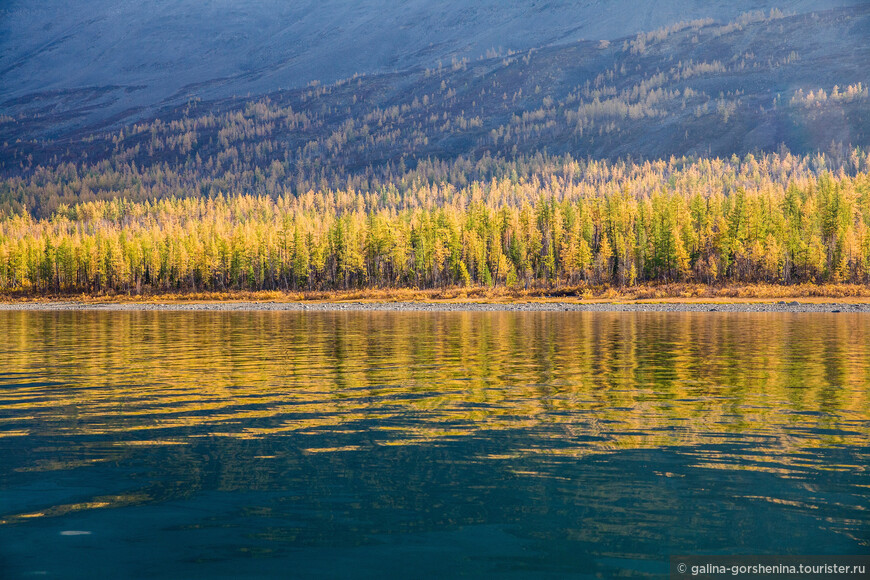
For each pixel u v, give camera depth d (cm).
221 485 1420
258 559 1062
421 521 1220
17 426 1981
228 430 1925
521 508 1275
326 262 18750
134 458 1627
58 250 19700
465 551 1091
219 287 19088
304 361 3631
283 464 1574
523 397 2453
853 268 14550
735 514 1238
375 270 18475
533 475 1477
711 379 2881
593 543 1119
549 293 14738
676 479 1442
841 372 3072
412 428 1944
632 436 1831
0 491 1382
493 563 1048
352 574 1010
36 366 3444
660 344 4606
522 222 18575
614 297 13812
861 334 5453
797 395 2462
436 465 1561
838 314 9262
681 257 15388
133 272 19362
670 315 9150
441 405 2302
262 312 11400
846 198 16450
